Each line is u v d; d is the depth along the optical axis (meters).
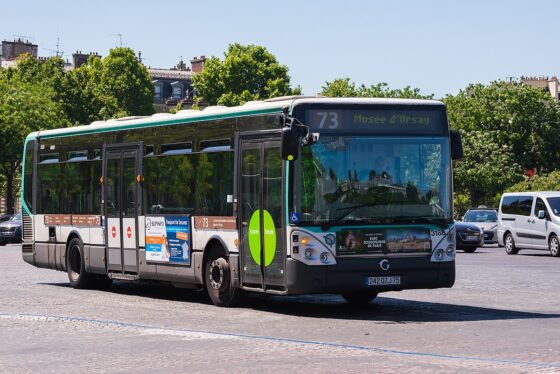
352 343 13.87
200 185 19.95
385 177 17.58
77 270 24.53
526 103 94.56
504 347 13.30
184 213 20.42
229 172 19.06
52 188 25.66
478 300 20.17
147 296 22.33
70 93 93.50
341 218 17.23
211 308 19.19
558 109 95.25
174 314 18.08
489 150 91.38
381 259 17.34
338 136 17.44
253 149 18.36
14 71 93.12
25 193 26.83
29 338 14.94
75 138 24.75
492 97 95.38
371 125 17.61
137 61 112.94
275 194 17.67
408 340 14.11
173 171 20.88
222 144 19.34
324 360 12.30
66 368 12.10
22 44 143.00
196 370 11.74
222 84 102.69
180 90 147.25
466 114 96.00
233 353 13.05
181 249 20.50
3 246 54.78
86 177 24.16
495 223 49.34
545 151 94.88
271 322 16.62
